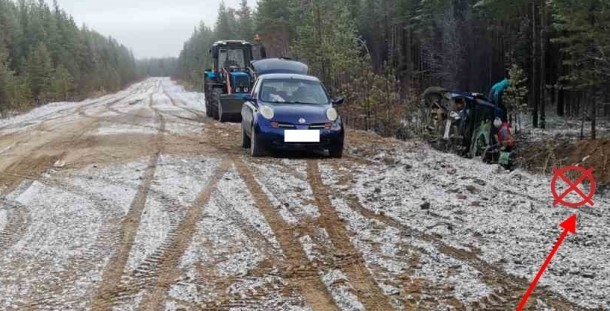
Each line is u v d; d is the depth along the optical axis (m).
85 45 92.88
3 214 6.83
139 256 5.12
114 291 4.33
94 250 5.33
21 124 22.22
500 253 5.02
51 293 4.32
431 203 6.82
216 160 10.55
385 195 7.29
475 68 32.66
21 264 4.98
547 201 6.90
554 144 16.19
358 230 5.80
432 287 4.30
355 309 3.93
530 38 28.50
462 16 34.31
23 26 69.12
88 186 8.38
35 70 56.22
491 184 7.84
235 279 4.53
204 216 6.45
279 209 6.71
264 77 12.34
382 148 12.13
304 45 24.80
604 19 18.27
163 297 4.20
